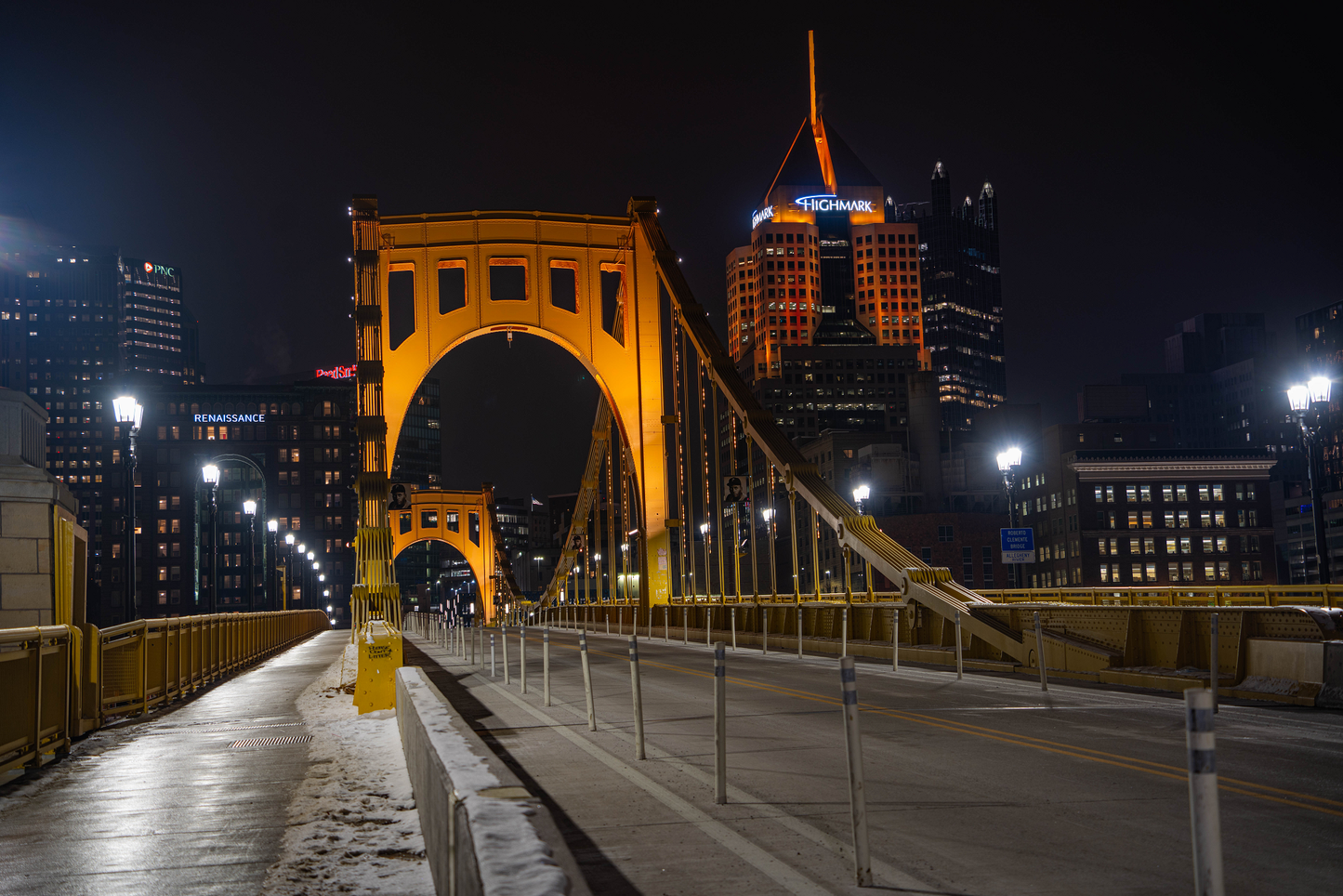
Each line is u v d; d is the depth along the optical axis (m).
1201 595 31.92
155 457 170.88
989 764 10.28
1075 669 20.03
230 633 29.23
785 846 7.17
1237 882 6.12
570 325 53.34
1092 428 151.75
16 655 11.35
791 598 37.75
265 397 174.12
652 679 21.77
